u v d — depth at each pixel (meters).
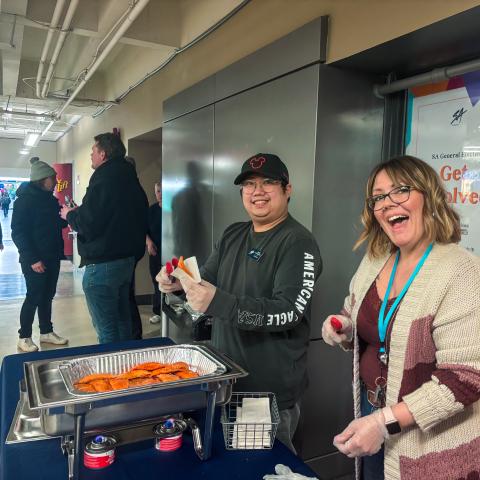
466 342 0.89
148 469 1.01
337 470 2.10
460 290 0.92
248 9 2.43
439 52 1.69
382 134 2.03
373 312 1.12
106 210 2.79
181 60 3.33
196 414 1.22
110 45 2.94
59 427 0.91
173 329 3.21
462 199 1.72
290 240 1.38
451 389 0.88
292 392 1.42
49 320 3.93
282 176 1.42
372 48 1.65
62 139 10.30
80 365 1.15
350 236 2.00
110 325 2.95
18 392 1.35
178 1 3.24
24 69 5.44
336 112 1.90
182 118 3.20
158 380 1.07
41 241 3.73
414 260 1.06
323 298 1.97
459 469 0.94
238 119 2.46
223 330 1.50
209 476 0.98
